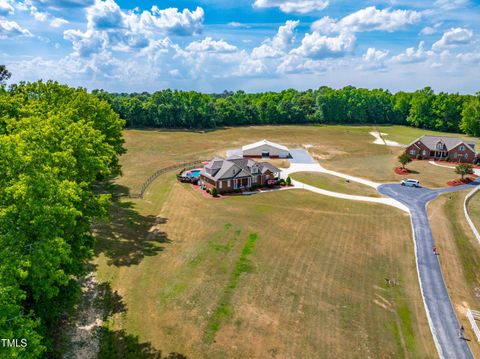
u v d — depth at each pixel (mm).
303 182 56875
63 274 16594
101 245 32031
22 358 13156
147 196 47125
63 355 19656
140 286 26438
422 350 21688
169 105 115938
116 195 46812
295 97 162250
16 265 14938
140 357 19953
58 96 43469
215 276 28172
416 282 28781
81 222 22266
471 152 72688
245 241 34531
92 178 28812
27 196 16953
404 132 121625
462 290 28031
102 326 22156
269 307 24672
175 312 23766
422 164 71750
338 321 23656
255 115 134250
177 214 41094
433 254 33281
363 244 34875
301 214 42375
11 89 43562
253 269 29391
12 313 14102
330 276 28891
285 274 28844
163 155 75125
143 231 35844
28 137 22328
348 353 21062
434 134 117562
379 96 149250
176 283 27031
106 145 35094
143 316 23250
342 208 44875
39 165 19328
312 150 84875
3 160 17844
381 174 62906
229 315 23672
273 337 21906
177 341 21266
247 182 52375
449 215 43250
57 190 18438
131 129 109688
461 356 21344
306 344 21516
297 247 33656
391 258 32344
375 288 27641
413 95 143875
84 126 33031
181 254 31500
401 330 23266
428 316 24719
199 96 128875
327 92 157625
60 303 19844
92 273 27609
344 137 105812
